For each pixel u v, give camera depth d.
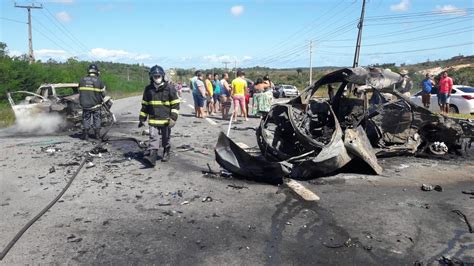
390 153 8.47
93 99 11.02
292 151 7.82
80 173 7.41
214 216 5.19
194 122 15.36
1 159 8.70
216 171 7.47
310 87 8.56
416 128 8.56
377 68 8.29
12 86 25.86
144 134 12.13
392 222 4.96
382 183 6.72
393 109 8.48
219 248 4.26
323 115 8.60
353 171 7.48
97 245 4.35
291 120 7.20
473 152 9.29
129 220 5.07
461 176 7.19
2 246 4.34
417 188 6.44
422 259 4.00
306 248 4.25
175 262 3.96
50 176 7.21
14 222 5.04
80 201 5.83
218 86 19.23
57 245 4.35
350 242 4.38
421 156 8.75
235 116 15.64
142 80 104.88
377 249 4.22
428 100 17.09
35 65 30.52
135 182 6.78
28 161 8.45
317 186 6.54
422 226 4.84
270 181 6.77
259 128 7.95
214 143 10.45
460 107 17.83
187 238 4.52
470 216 5.16
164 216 5.20
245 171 6.82
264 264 3.90
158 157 8.73
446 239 4.46
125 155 8.95
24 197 6.05
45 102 13.70
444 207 5.52
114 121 15.02
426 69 67.12
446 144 8.85
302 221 5.00
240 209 5.45
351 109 8.75
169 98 7.96
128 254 4.13
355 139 7.20
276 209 5.44
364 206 5.55
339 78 8.62
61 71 37.22
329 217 5.13
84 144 10.45
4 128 14.36
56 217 5.20
